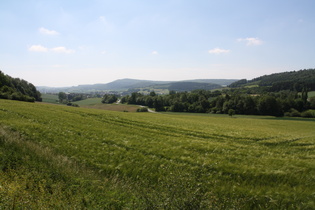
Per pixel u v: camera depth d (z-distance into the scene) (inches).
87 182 398.9
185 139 861.2
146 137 858.1
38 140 653.9
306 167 507.5
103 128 979.3
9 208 271.4
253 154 656.4
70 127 908.6
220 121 2652.6
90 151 603.2
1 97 2691.9
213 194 374.3
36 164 450.0
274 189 401.4
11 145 542.6
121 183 419.8
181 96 5816.9
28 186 353.1
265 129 1732.3
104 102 7081.7
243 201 363.9
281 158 607.5
